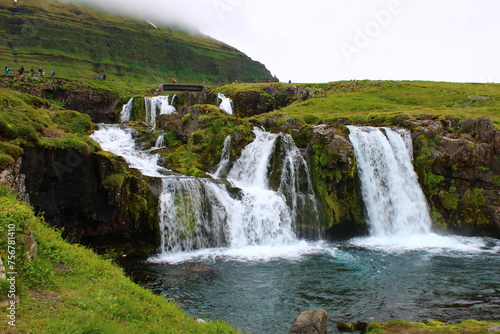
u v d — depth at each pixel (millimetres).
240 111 56094
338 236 27344
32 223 12102
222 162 30750
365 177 28938
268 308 14648
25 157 18500
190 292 16000
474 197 29125
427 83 63594
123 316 9602
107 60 120312
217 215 24094
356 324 12820
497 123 34844
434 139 31062
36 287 9609
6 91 28906
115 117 53344
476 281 17953
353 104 49062
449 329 11195
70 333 7727
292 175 27531
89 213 21375
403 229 29156
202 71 142375
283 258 21391
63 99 51125
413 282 17750
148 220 22141
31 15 117000
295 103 53094
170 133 34469
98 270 12242
